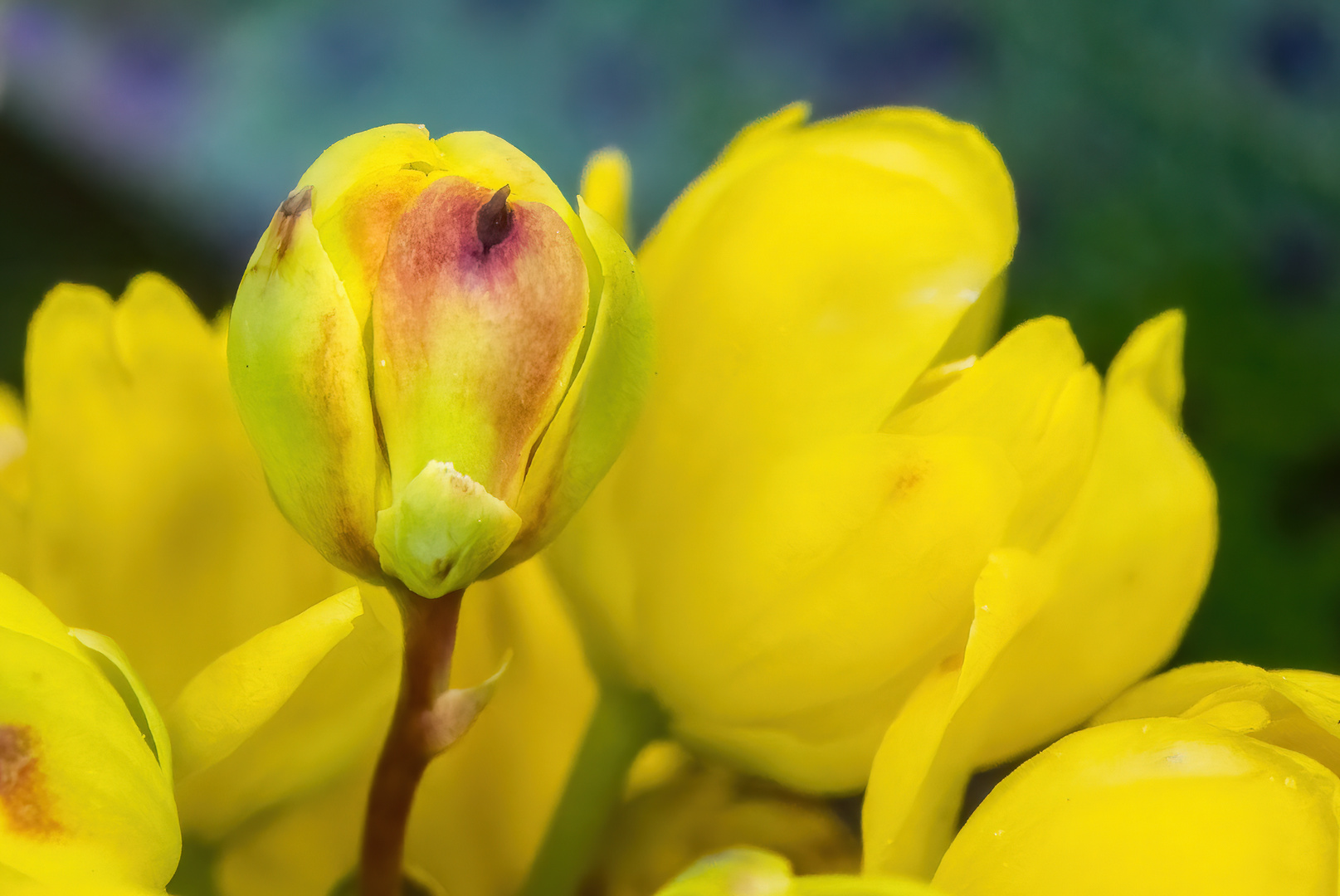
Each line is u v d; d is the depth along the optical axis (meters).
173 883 0.06
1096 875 0.05
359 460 0.05
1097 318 0.10
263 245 0.05
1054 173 0.11
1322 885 0.05
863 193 0.06
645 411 0.06
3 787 0.05
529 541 0.05
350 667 0.06
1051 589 0.05
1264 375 0.10
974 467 0.05
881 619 0.06
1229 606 0.09
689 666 0.06
